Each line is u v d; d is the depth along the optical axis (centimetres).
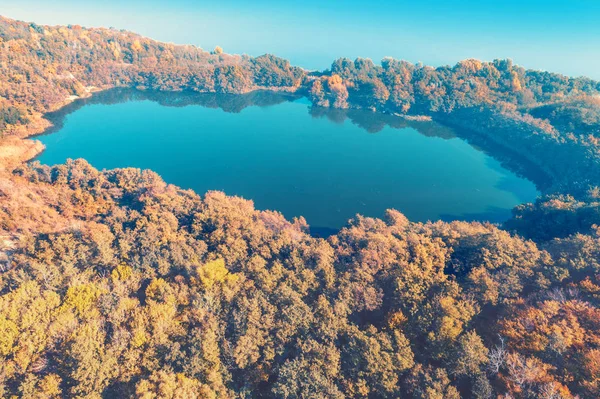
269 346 7169
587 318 7175
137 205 12794
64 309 7131
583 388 5984
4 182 12456
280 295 8088
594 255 9544
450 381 6656
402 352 6944
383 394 6406
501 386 6331
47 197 12838
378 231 11975
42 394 5762
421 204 19400
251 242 10356
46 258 8875
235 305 7938
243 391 6544
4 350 6216
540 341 6769
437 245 10169
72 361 6212
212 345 6888
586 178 19312
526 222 15625
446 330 7162
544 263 9506
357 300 8312
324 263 9519
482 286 8506
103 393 6091
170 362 6662
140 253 9481
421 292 8512
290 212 17850
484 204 19662
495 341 7281
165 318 7244
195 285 8350
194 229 11062
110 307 7369
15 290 7444
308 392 6291
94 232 9756
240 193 19462
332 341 7156
